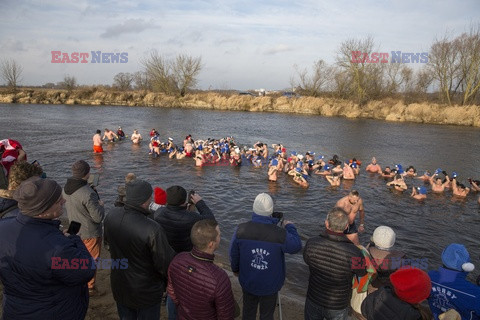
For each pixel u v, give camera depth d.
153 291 3.69
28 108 54.84
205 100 69.62
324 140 33.12
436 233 11.14
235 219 11.52
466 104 54.19
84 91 69.94
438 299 3.75
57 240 2.78
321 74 69.38
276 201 13.77
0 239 2.72
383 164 23.48
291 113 62.47
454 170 22.19
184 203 4.34
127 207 3.57
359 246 3.93
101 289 5.65
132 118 46.19
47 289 2.77
